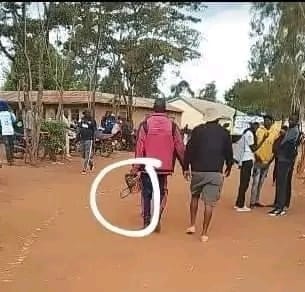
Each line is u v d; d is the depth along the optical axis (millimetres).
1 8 19312
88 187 13609
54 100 34781
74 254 7613
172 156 8922
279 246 8320
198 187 8719
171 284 6414
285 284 6500
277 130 11797
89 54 27359
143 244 8227
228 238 8766
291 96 23125
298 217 10773
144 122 8906
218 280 6598
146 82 36906
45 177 15320
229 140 8680
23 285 6320
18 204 10875
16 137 20078
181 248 8047
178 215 10578
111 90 38500
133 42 30641
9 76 24234
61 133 20953
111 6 23766
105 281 6488
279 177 10938
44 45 19891
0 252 7617
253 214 10961
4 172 15914
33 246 7980
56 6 20312
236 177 17875
